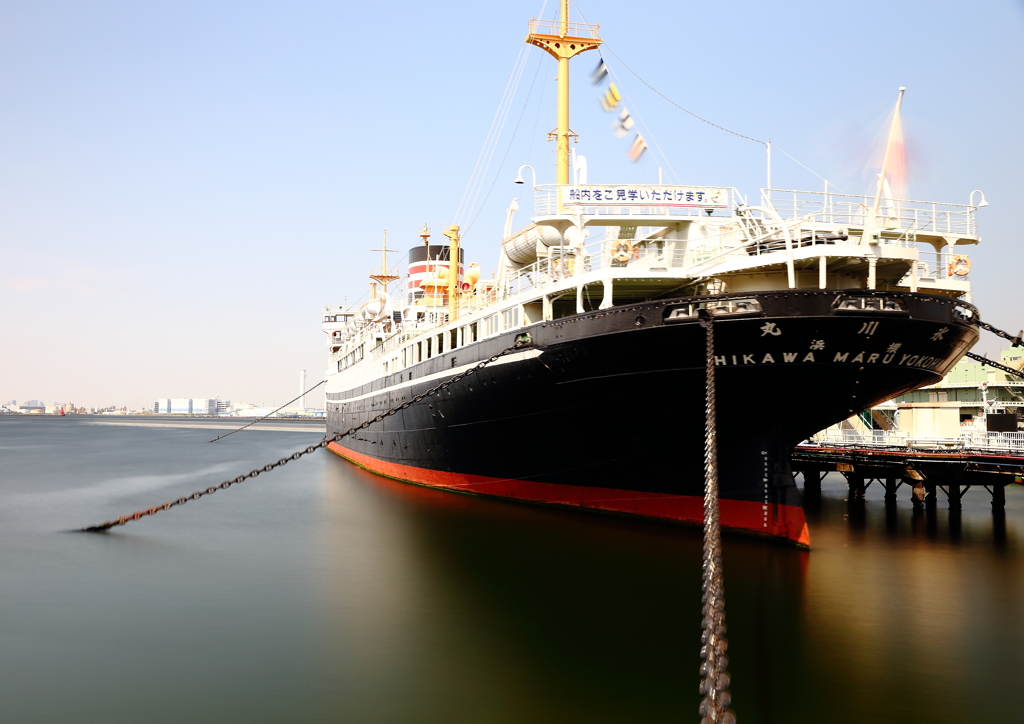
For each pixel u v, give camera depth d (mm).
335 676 15469
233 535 30734
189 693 14727
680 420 25922
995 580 21875
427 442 41156
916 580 21828
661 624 18172
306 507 38469
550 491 32812
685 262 27078
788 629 17672
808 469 43281
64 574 24094
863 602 19672
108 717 13719
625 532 27688
